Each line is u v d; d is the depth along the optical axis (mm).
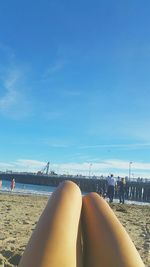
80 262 1012
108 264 998
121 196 14992
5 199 11102
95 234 1106
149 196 45500
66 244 966
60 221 1031
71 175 63906
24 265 883
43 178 65375
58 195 1188
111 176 14328
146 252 3895
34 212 7387
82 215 1226
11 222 5531
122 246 1029
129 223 6656
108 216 1170
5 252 3260
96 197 1304
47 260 892
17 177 70062
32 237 979
